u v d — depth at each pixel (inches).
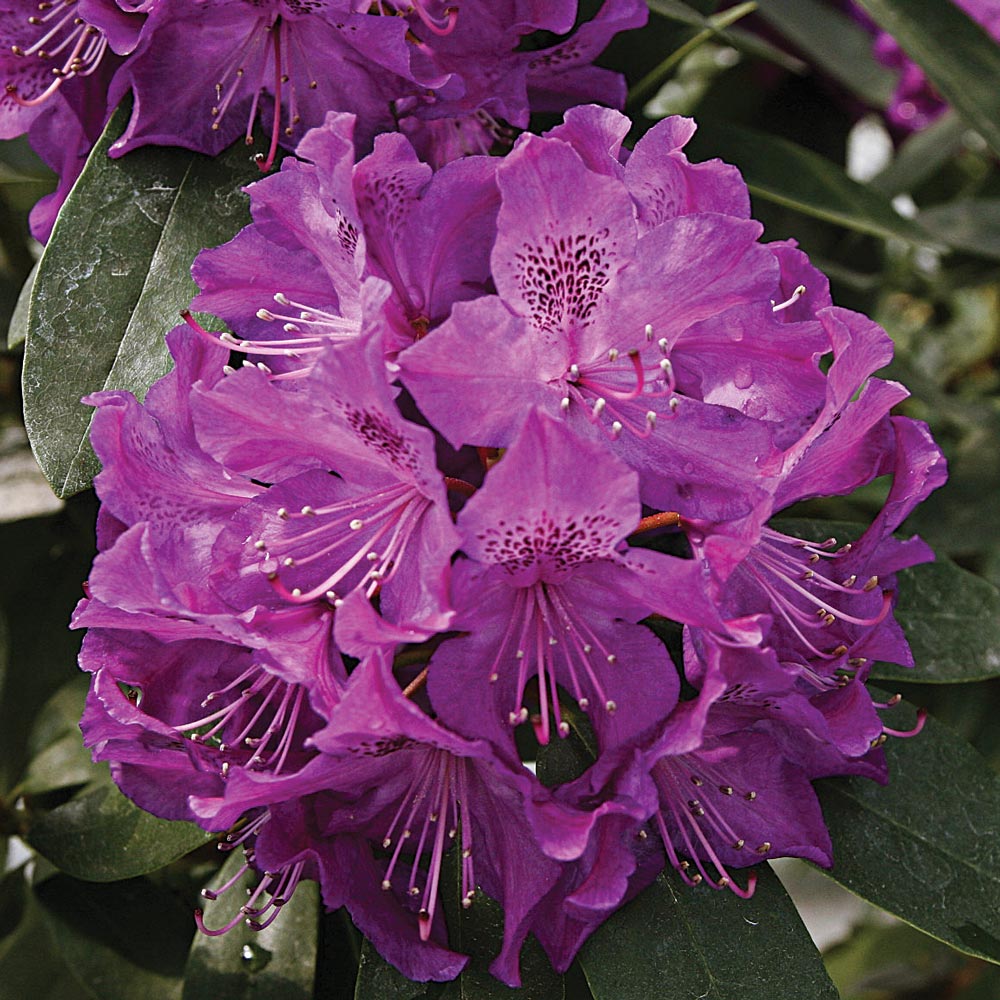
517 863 29.6
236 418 29.1
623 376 29.5
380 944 29.7
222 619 28.8
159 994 33.4
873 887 30.9
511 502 28.3
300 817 29.6
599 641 29.3
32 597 35.1
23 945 35.2
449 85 30.8
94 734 29.9
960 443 37.1
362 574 29.5
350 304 29.9
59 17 31.8
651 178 29.7
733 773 30.2
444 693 29.0
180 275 30.9
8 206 35.4
